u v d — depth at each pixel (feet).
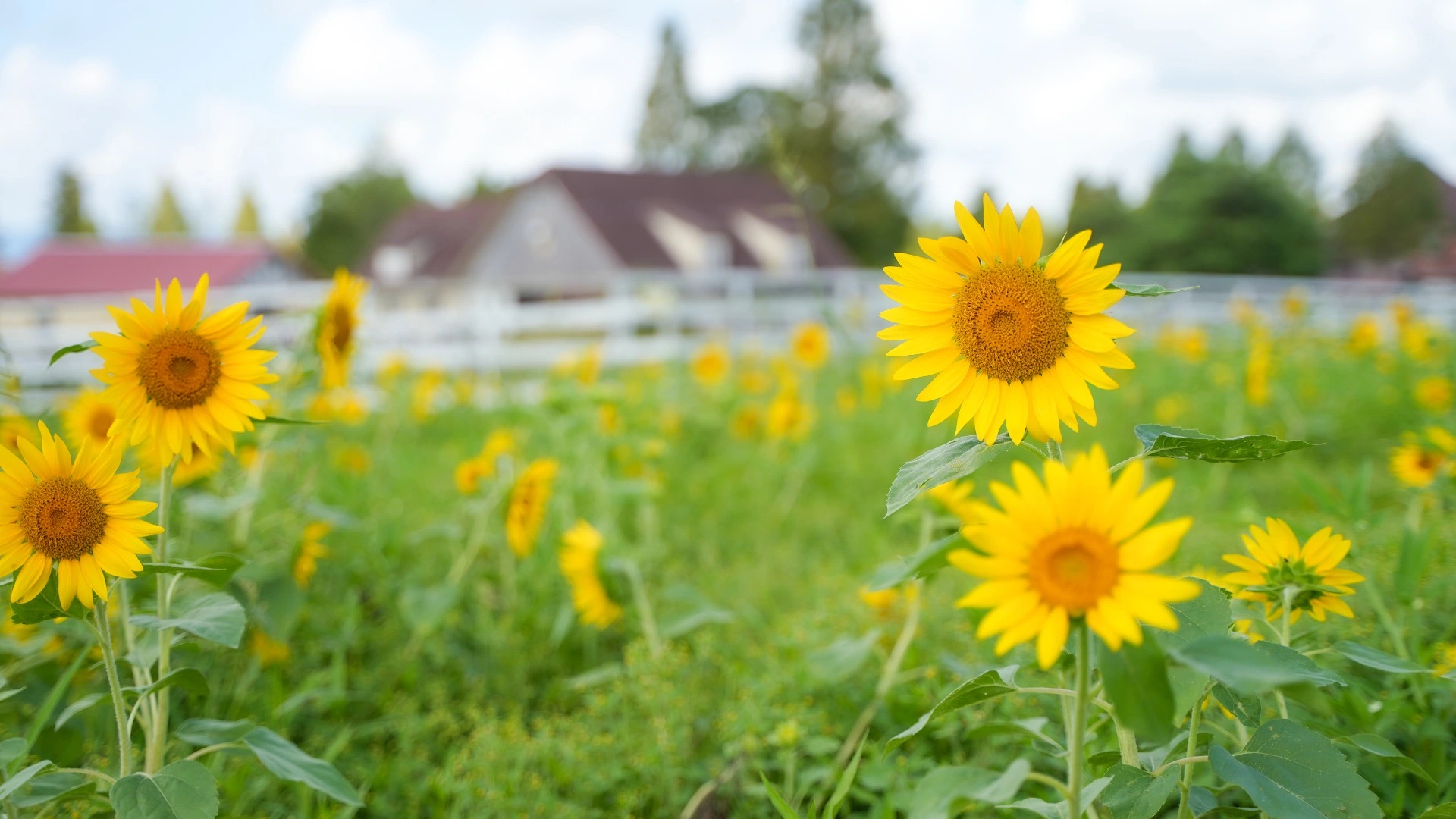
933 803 3.66
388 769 8.19
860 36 155.94
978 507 3.75
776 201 114.42
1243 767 4.26
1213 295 69.82
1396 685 6.70
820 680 8.57
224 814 6.56
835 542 15.21
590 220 101.71
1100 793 4.02
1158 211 114.21
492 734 7.96
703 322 51.62
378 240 148.77
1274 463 17.78
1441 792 5.99
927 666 8.93
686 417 22.95
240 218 288.51
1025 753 7.01
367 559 11.56
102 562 5.22
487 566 12.93
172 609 5.78
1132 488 3.59
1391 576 8.20
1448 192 129.59
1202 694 4.37
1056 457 4.67
